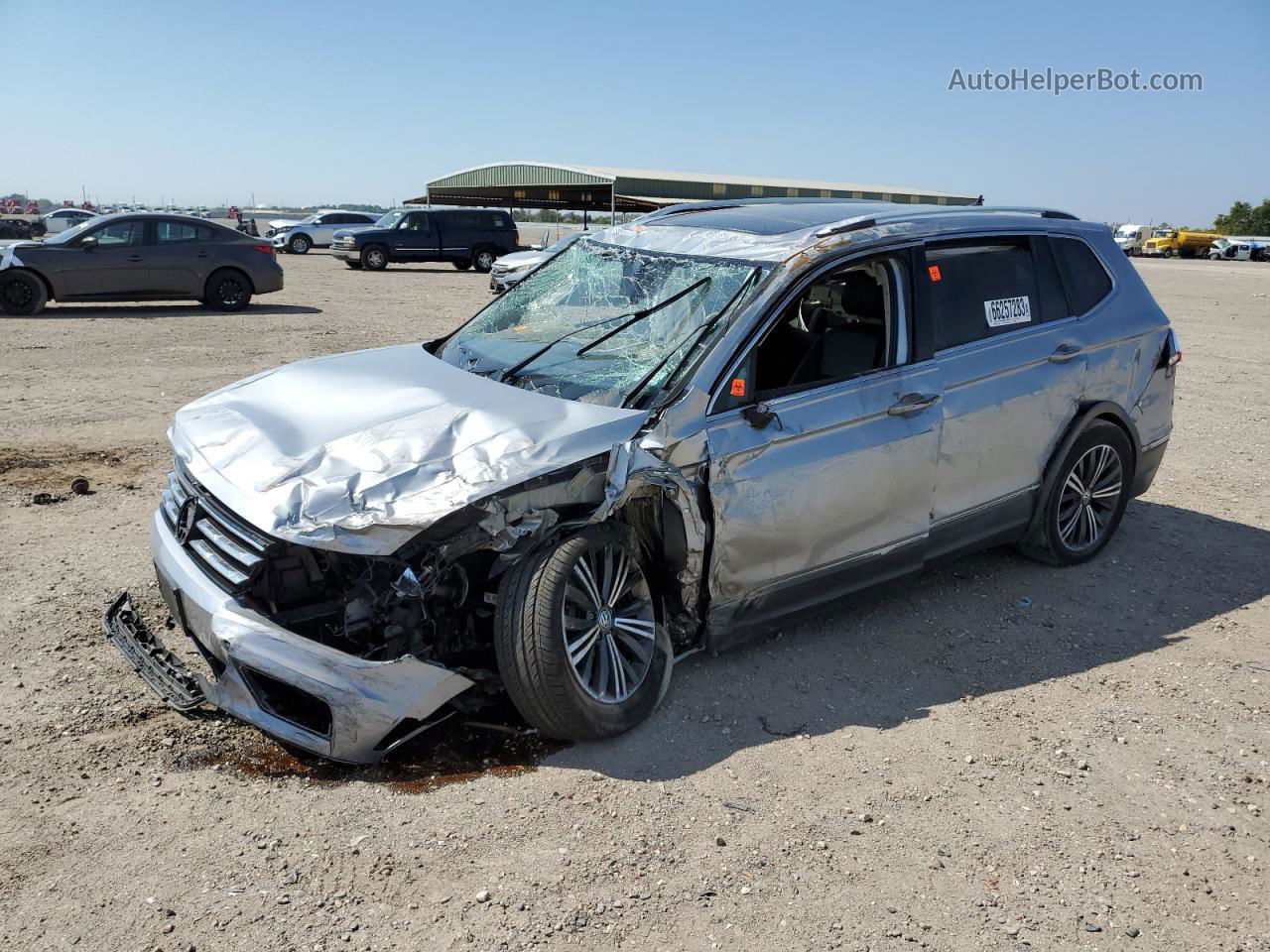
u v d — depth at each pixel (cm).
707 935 271
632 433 364
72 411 847
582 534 352
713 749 362
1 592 467
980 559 561
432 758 353
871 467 421
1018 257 502
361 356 471
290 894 279
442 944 263
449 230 3120
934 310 450
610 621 363
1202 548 594
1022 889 297
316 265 3281
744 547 390
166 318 1532
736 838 313
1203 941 279
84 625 438
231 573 338
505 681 343
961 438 457
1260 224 9925
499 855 299
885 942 272
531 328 464
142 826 306
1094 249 546
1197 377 1218
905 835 319
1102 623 486
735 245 437
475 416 368
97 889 278
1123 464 551
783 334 446
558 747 360
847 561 429
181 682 369
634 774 344
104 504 605
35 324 1416
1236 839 325
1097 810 338
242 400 415
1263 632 482
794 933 274
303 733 329
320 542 314
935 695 412
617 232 502
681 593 386
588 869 295
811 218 462
